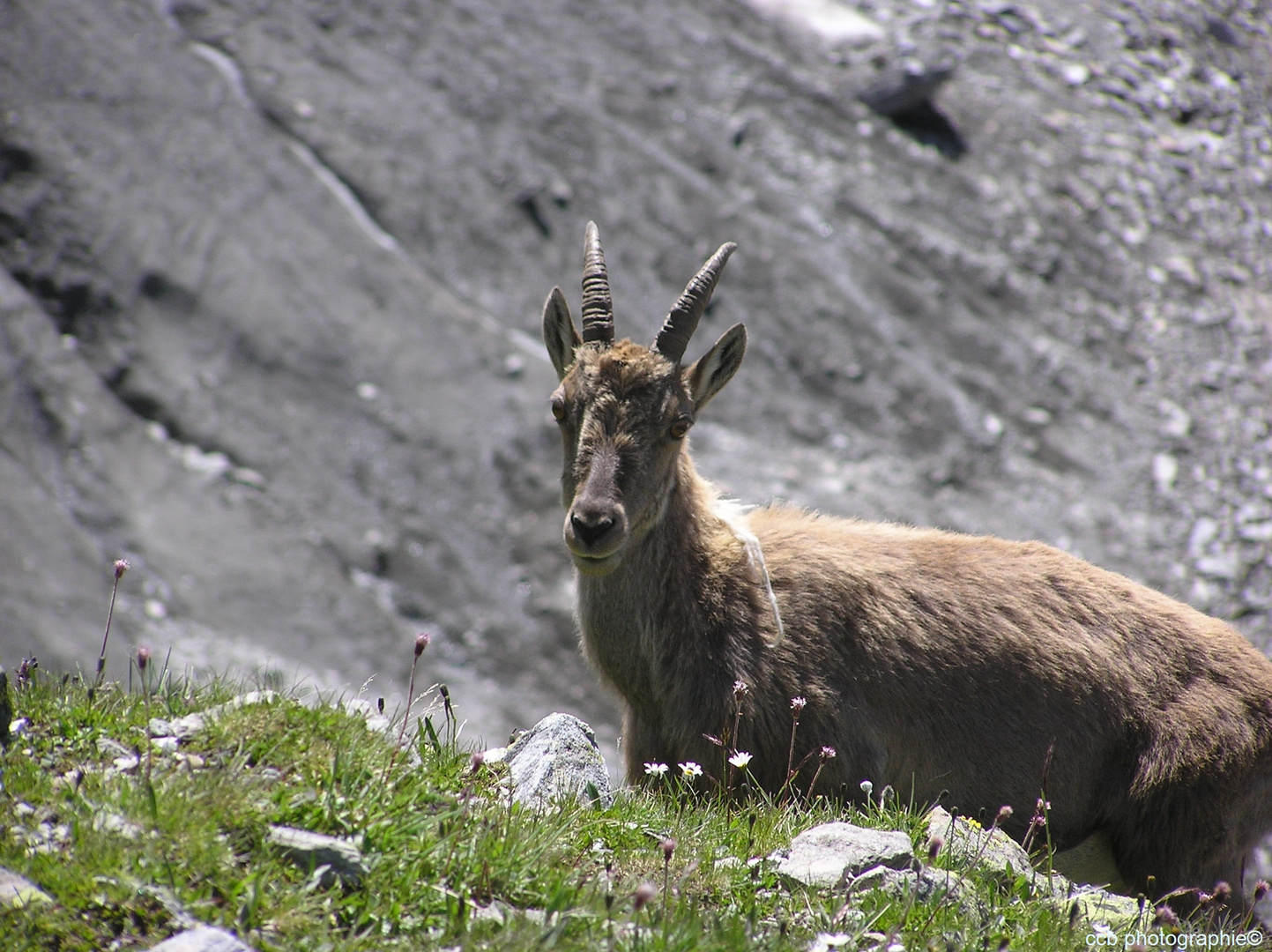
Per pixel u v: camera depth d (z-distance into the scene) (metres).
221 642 31.70
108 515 34.03
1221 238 53.56
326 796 7.11
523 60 52.78
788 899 7.31
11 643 28.84
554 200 46.91
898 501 41.00
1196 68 60.41
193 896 6.24
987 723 11.18
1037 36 60.59
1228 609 39.59
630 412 10.77
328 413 39.53
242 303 40.75
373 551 36.66
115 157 42.53
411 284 43.47
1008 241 51.44
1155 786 10.93
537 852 7.08
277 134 45.88
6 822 6.53
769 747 10.64
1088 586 11.89
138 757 7.51
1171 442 45.22
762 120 53.38
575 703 34.75
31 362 36.72
